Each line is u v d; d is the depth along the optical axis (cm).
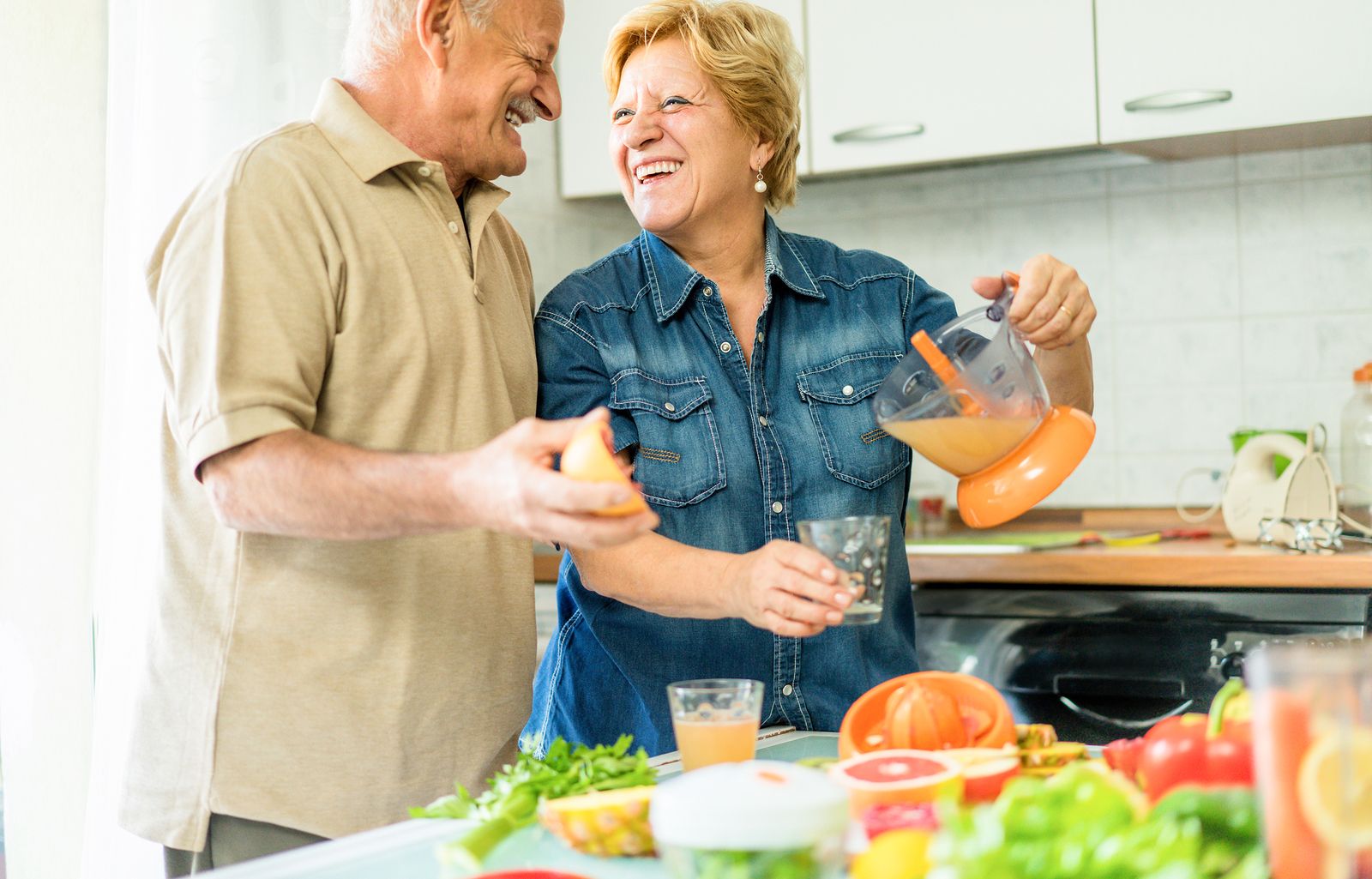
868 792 87
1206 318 269
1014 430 127
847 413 157
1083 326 138
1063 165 279
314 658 123
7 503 173
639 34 157
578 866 87
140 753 127
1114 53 241
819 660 151
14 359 173
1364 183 255
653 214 154
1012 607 229
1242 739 81
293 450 109
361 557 125
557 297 157
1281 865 69
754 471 154
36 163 175
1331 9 226
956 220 289
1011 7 249
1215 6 233
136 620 184
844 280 164
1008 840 71
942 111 255
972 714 106
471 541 133
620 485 94
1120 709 220
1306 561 209
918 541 255
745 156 157
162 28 189
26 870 175
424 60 133
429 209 134
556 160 290
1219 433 268
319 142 129
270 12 202
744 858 72
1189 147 254
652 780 98
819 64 266
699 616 129
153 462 186
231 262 116
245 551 123
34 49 175
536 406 150
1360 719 68
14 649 174
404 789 127
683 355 156
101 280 179
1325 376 260
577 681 158
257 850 123
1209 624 215
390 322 128
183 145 191
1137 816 76
